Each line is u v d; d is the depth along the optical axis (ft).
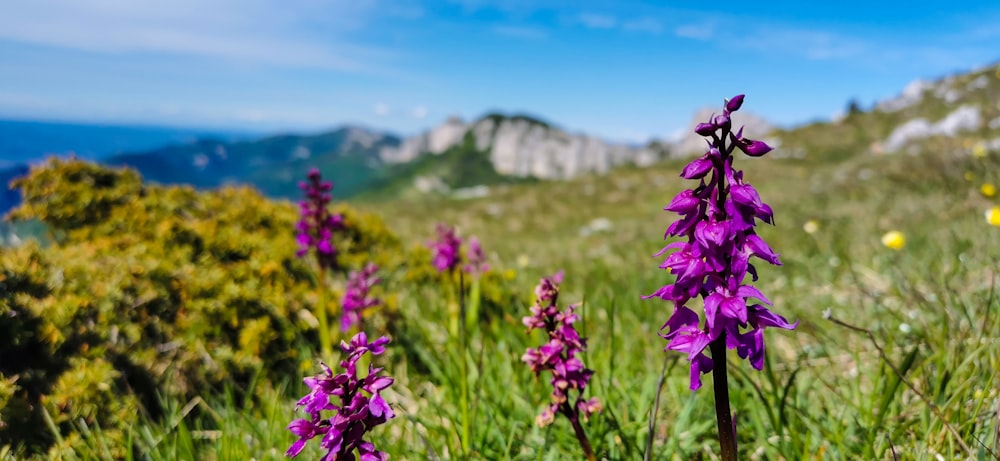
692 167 5.59
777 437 10.34
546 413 8.67
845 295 18.61
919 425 9.98
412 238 48.60
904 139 120.67
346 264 23.31
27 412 11.74
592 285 23.45
